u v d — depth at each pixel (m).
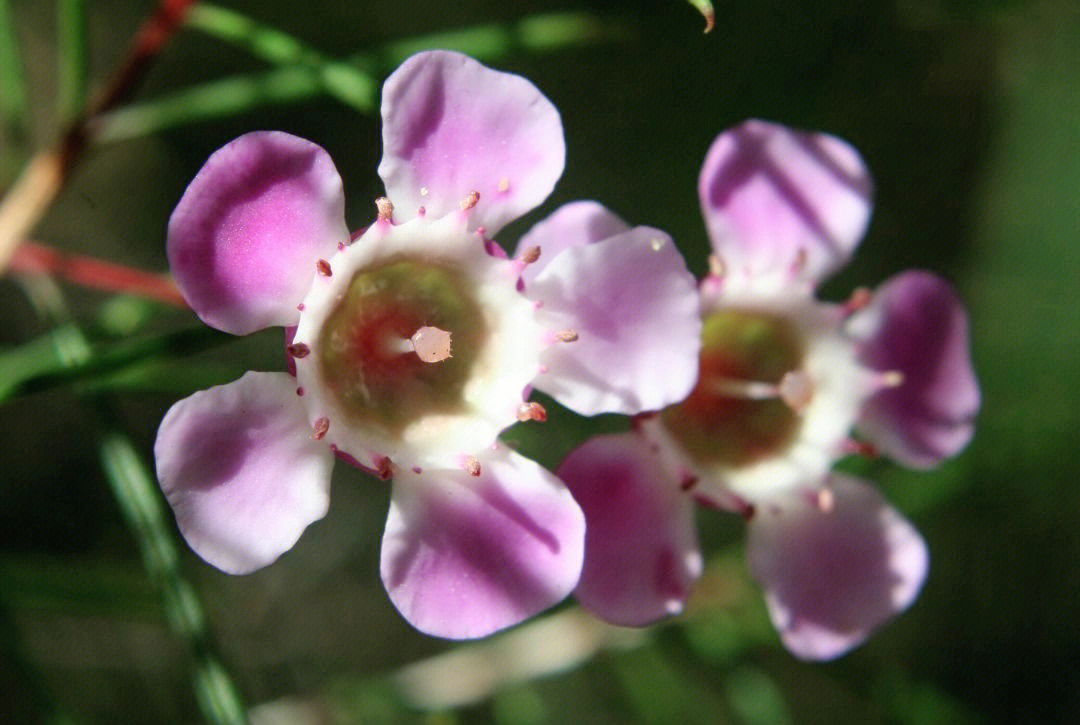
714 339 0.10
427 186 0.09
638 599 0.10
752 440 0.10
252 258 0.09
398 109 0.09
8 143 0.11
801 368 0.10
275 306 0.09
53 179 0.10
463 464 0.09
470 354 0.10
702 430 0.10
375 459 0.09
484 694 0.12
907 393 0.11
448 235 0.09
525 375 0.09
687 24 0.12
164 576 0.09
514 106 0.09
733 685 0.11
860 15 0.12
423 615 0.09
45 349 0.10
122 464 0.10
